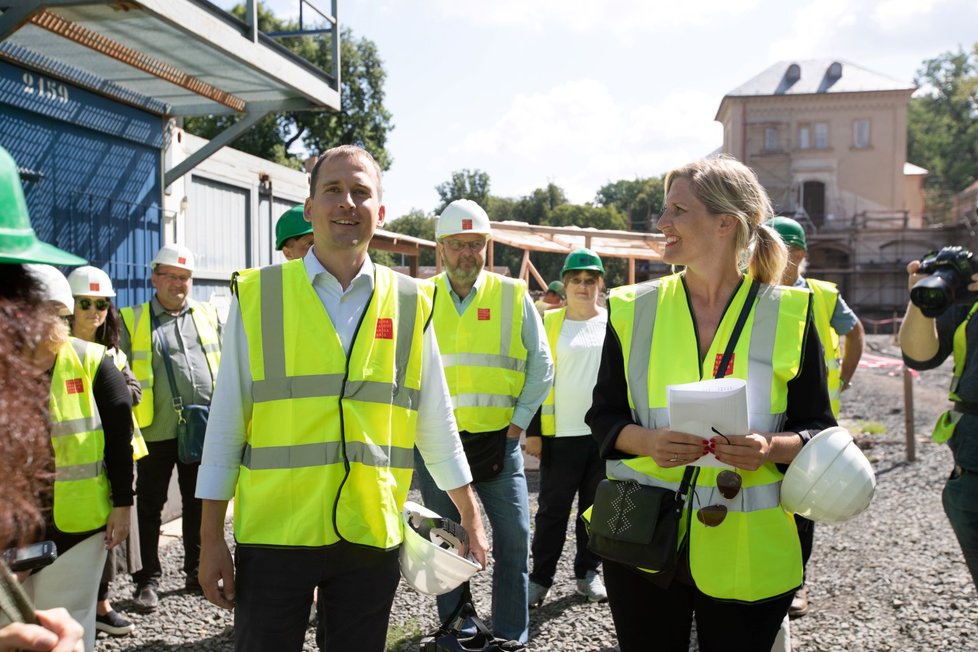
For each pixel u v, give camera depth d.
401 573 2.72
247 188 10.79
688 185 2.53
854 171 55.91
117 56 6.43
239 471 2.51
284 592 2.38
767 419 2.45
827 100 55.94
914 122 84.81
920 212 66.88
